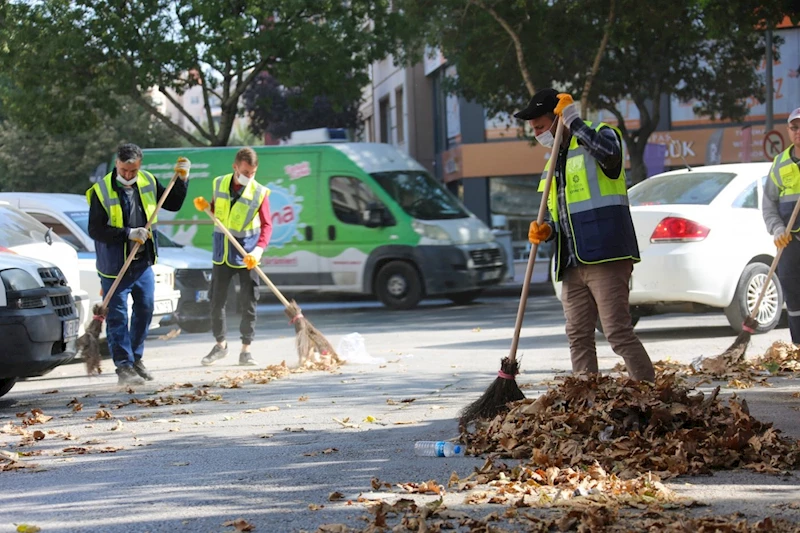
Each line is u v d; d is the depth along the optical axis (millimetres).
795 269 11906
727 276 14562
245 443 8297
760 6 23016
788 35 39812
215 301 14570
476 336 17109
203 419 9641
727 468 6672
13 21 32875
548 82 31000
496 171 43562
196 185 25453
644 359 8117
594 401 7387
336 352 13969
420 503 6016
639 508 5703
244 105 53156
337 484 6621
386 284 25094
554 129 8203
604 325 8172
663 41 29766
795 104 40000
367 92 59094
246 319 14383
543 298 27312
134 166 12508
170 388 11945
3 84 35250
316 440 8266
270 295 29031
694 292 14375
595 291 8172
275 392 11336
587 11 26984
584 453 6824
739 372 11188
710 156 29031
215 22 32906
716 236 14477
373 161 25469
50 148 52188
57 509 6254
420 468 7000
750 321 11695
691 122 41094
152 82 32969
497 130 43531
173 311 17250
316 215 25500
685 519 5352
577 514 5449
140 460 7762
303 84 34000
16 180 52719
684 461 6535
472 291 26344
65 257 14391
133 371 12477
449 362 13547
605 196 8062
